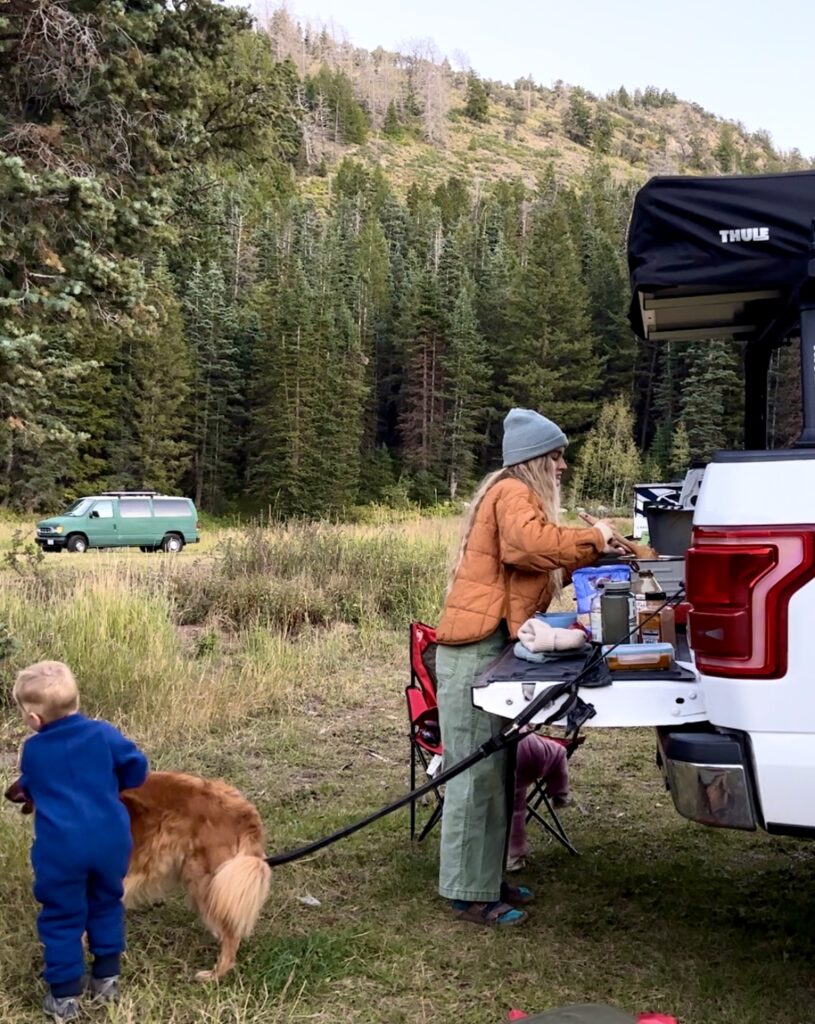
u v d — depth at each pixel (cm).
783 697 285
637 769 606
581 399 7294
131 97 759
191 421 6300
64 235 641
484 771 375
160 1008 314
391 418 8094
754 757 288
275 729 689
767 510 287
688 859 454
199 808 340
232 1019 312
